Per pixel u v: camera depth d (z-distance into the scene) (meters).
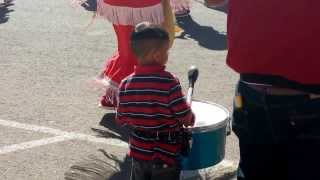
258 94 2.69
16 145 5.43
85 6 11.58
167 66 7.95
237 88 2.81
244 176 2.80
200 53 8.66
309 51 2.60
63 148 5.39
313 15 2.59
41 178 4.84
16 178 4.83
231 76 7.61
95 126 5.88
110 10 5.76
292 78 2.63
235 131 2.80
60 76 7.41
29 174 4.90
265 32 2.67
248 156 2.77
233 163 5.11
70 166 5.04
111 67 6.05
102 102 6.11
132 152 3.82
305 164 2.63
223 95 6.91
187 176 4.71
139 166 3.81
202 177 4.77
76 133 5.72
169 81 3.69
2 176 4.86
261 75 2.70
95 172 4.91
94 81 6.29
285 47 2.63
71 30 9.81
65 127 5.86
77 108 6.33
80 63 7.99
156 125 3.70
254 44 2.70
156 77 3.69
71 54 8.40
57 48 8.69
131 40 3.74
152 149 3.74
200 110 4.44
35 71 7.58
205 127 4.10
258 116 2.70
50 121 6.00
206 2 3.22
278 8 2.64
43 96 6.68
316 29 2.58
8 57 8.18
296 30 2.62
